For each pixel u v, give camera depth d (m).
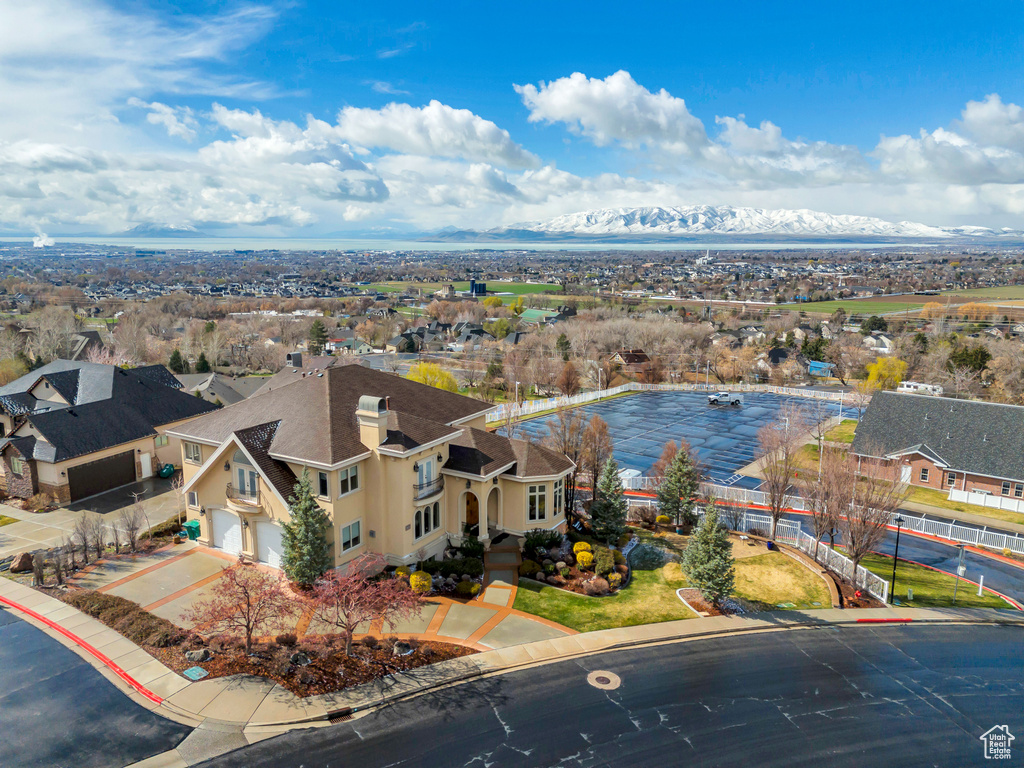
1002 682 25.19
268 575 31.14
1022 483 50.19
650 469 57.47
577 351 122.81
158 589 30.16
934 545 43.38
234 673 23.98
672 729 21.59
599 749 20.53
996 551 42.41
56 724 21.19
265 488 31.27
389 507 31.84
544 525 36.72
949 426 55.50
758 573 35.19
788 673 25.28
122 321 149.75
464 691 23.36
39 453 41.25
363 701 22.58
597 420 46.66
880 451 54.16
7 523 38.47
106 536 35.47
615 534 37.88
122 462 45.50
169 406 51.28
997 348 110.94
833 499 35.25
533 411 79.56
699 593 31.95
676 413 81.69
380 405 31.73
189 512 36.38
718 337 148.38
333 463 29.48
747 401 90.56
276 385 47.97
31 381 54.22
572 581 32.34
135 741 20.44
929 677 25.36
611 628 28.16
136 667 24.23
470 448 35.66
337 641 26.03
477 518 37.75
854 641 28.14
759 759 20.28
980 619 31.12
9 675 23.80
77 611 28.25
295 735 20.84
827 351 119.31
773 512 40.81
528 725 21.58
